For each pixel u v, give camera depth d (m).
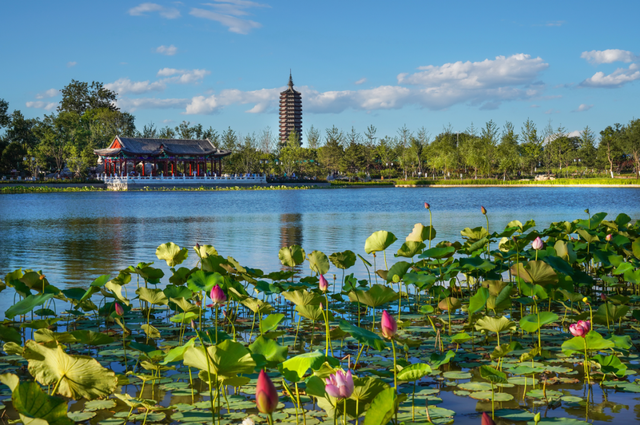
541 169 103.69
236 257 11.29
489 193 51.75
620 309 5.01
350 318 6.66
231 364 2.85
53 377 3.02
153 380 4.32
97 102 106.25
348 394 2.44
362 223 19.77
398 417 3.58
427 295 8.18
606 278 6.75
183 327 5.86
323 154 93.19
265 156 91.75
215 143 91.38
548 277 5.11
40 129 78.75
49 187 64.19
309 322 6.44
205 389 4.22
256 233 16.45
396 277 6.31
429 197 44.66
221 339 3.99
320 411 3.75
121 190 66.31
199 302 6.14
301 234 15.91
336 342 5.54
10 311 4.71
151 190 67.25
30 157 76.50
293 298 4.53
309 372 4.18
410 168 98.81
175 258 6.60
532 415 3.59
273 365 3.30
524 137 91.12
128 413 3.73
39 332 3.86
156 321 6.53
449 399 3.95
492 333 5.90
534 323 4.45
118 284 5.54
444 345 5.41
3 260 11.09
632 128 78.06
